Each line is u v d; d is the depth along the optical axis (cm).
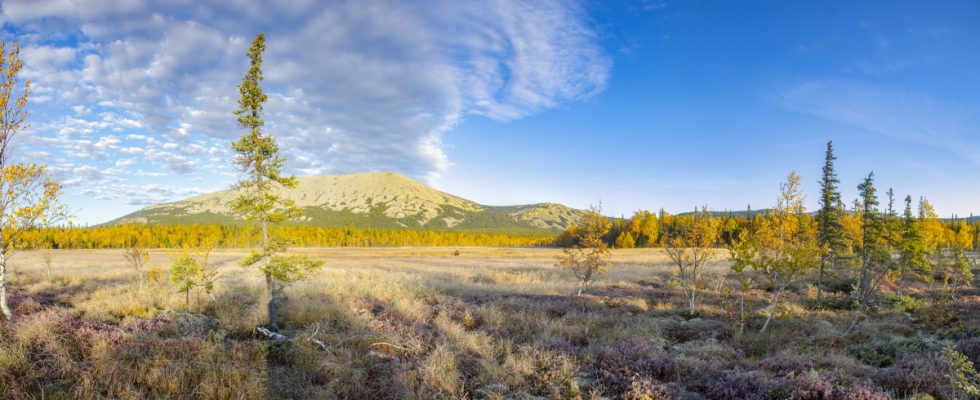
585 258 2753
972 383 786
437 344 1225
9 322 1247
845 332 1481
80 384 891
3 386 850
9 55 1400
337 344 1268
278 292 2217
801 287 3145
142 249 2573
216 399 885
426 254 8300
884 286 3078
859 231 3612
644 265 5047
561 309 1897
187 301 1700
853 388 823
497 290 2670
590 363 1130
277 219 1498
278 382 980
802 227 3397
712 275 3794
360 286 2481
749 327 1617
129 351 1041
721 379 968
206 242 1933
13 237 1396
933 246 4431
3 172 1355
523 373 1061
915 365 962
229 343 1219
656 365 1064
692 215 2528
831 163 3031
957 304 2120
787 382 886
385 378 1029
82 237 11956
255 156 1505
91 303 1681
